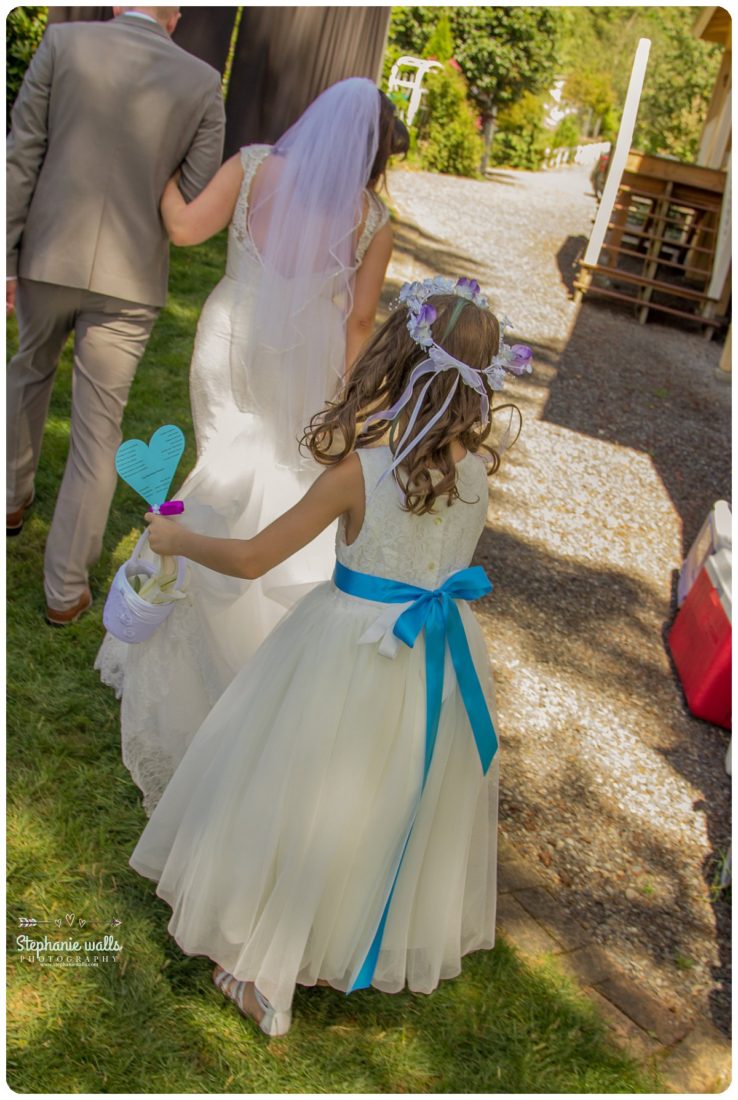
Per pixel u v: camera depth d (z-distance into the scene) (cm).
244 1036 208
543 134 1474
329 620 200
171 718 251
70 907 223
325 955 204
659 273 980
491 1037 226
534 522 515
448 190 1105
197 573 246
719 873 308
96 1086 191
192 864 204
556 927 268
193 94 272
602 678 404
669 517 560
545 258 955
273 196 248
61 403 421
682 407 713
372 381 194
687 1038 244
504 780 325
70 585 300
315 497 191
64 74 265
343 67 648
